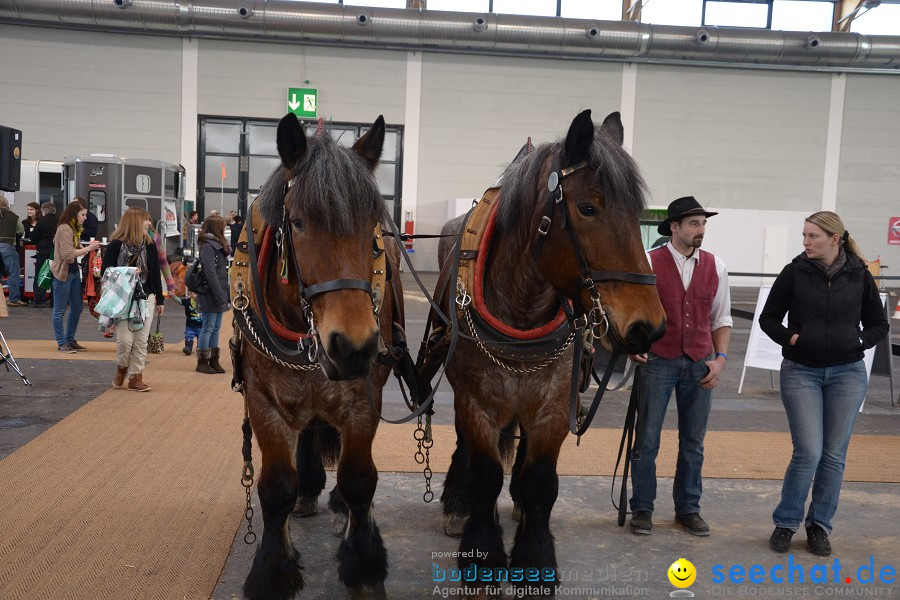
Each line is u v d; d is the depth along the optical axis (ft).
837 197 71.72
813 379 12.57
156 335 28.68
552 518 13.88
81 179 46.60
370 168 9.01
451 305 10.12
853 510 14.52
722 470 16.79
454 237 14.35
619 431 19.79
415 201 70.03
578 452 17.92
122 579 10.71
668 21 69.87
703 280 13.04
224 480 14.97
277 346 9.21
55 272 27.63
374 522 10.41
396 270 12.14
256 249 9.77
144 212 22.43
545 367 9.91
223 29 63.00
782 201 71.61
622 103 69.92
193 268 24.95
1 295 22.34
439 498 14.61
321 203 7.95
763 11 69.92
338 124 68.54
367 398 9.66
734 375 28.63
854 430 20.62
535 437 10.11
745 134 70.79
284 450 9.70
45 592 10.25
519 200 9.66
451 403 22.29
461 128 69.51
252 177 68.13
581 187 8.66
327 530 12.78
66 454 16.25
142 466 15.64
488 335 9.70
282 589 9.47
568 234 8.73
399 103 68.74
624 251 8.51
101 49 65.21
